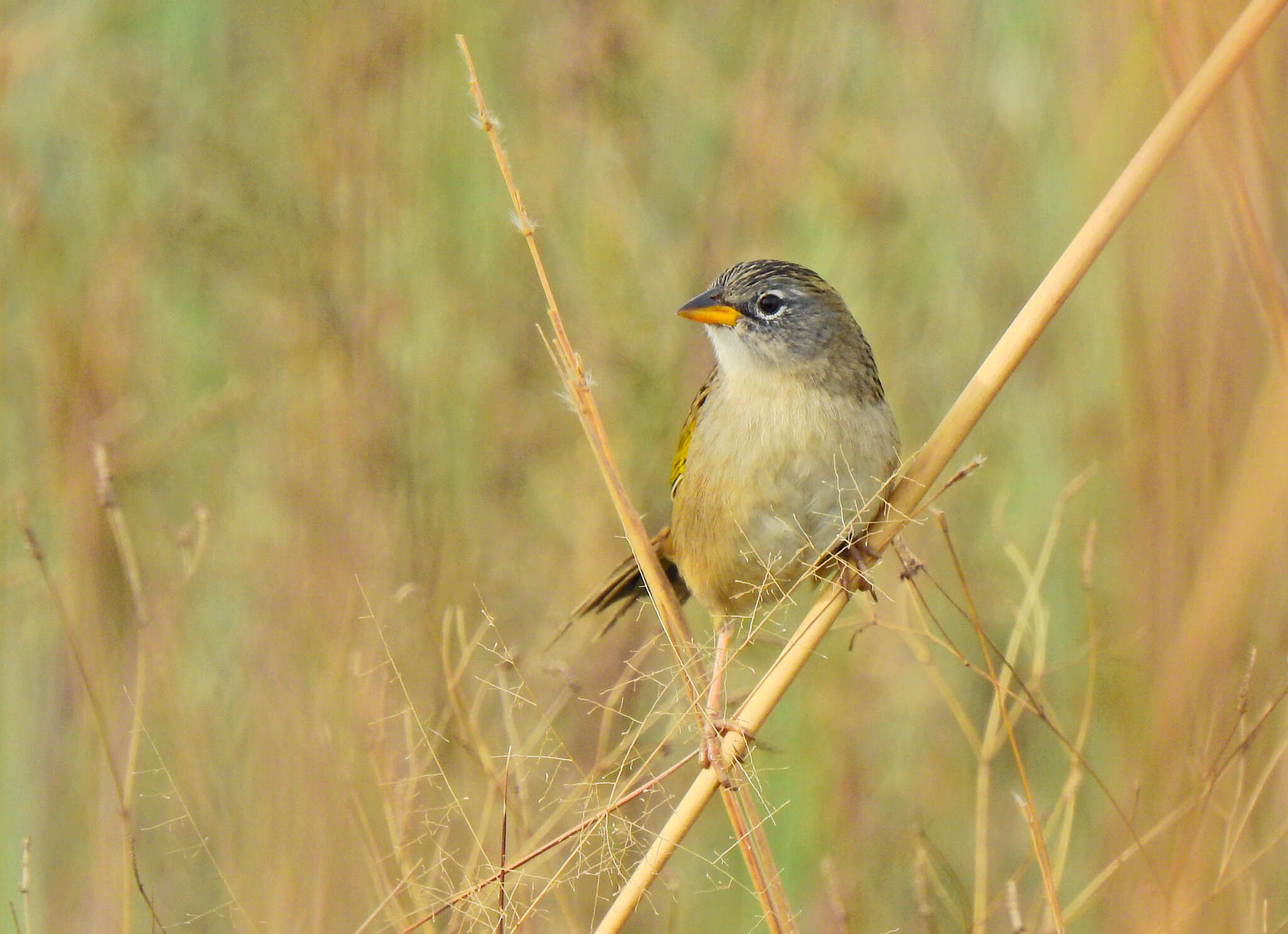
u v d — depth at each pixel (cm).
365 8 1212
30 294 1165
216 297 1269
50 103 1251
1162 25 609
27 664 1073
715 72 1314
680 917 950
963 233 1263
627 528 674
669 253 1282
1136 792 689
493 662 966
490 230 1310
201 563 1116
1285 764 690
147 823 923
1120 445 912
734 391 845
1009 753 1083
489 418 1231
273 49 1275
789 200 1270
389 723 826
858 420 826
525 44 1315
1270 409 616
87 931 919
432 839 781
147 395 1226
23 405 1174
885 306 1275
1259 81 596
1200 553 652
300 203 1200
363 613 1003
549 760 877
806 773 1096
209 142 1221
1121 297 693
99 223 1213
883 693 1130
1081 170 1012
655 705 691
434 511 1118
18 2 1236
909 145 1291
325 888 781
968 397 694
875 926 962
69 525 1055
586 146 1295
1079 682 1066
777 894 652
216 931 863
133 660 1002
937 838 1041
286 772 823
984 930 803
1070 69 1083
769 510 827
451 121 1293
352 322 1171
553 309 659
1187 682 655
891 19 1286
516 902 701
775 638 741
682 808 654
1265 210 579
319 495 1089
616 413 1230
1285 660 643
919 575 1163
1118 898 708
